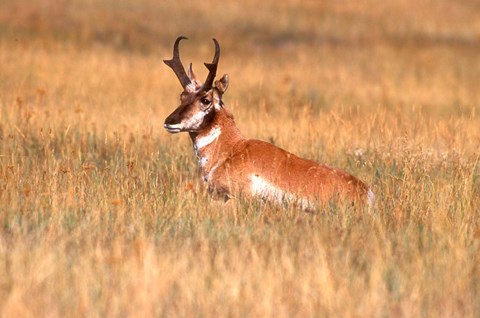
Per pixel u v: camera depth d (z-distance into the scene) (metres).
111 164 39.56
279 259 27.12
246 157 34.44
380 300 24.28
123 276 25.36
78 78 74.06
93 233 29.59
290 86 80.06
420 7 153.88
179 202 32.91
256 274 25.47
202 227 30.14
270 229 30.06
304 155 43.19
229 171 34.59
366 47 119.69
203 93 35.06
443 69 104.81
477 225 32.25
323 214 32.34
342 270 26.34
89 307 23.27
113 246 27.94
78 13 117.00
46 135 45.81
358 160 41.84
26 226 29.66
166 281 24.78
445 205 32.94
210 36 119.38
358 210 32.75
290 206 33.19
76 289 24.38
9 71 74.19
